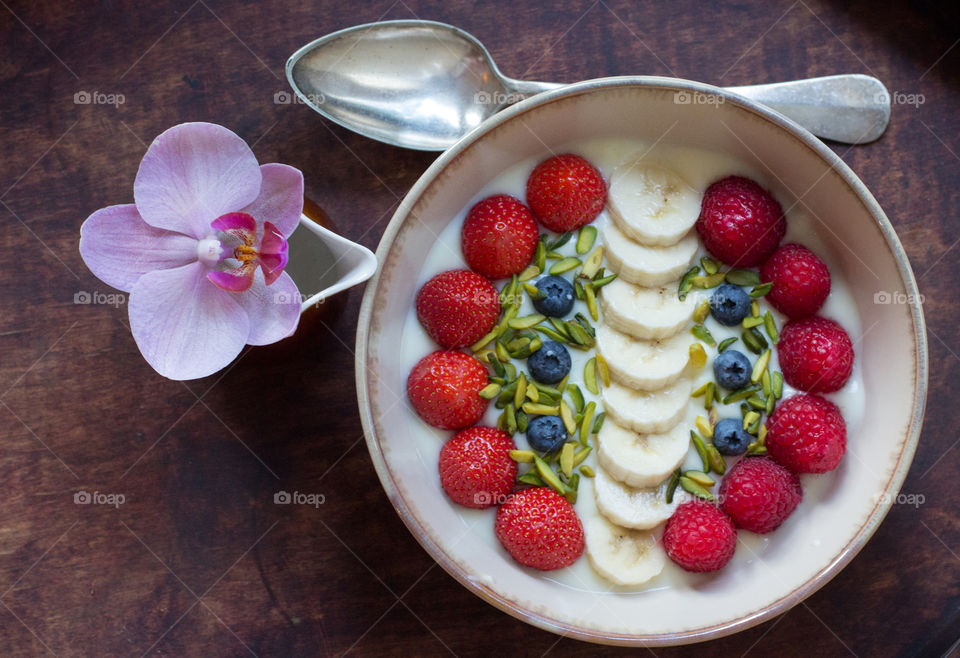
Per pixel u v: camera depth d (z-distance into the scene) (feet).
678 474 1.57
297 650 1.66
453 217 1.58
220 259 1.47
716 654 1.67
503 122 1.50
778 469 1.55
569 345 1.58
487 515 1.58
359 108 1.66
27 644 1.66
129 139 1.68
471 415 1.55
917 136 1.68
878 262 1.52
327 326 1.66
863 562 1.67
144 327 1.48
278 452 1.67
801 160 1.52
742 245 1.55
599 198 1.57
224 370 1.67
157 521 1.67
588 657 1.66
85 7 1.69
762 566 1.57
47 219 1.68
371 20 1.69
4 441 1.67
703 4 1.68
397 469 1.50
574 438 1.57
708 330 1.58
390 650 1.66
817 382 1.55
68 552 1.67
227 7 1.69
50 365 1.67
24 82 1.68
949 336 1.67
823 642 1.67
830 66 1.69
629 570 1.56
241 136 1.68
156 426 1.67
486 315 1.56
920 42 1.69
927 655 1.66
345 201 1.67
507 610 1.48
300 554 1.67
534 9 1.68
